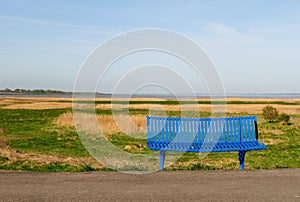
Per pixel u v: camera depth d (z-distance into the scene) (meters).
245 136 10.05
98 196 5.84
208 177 7.36
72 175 7.59
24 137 17.92
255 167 9.89
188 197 5.79
